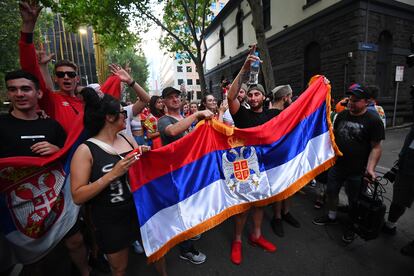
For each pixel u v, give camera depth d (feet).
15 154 6.11
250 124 9.06
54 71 8.37
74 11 34.99
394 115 30.42
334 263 7.77
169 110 8.79
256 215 8.64
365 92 8.45
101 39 48.21
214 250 8.79
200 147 7.49
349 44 27.99
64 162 6.54
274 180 8.30
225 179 7.84
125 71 9.18
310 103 9.02
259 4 23.67
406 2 29.99
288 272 7.48
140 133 15.84
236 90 8.36
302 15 34.09
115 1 36.37
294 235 9.43
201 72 43.37
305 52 34.68
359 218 7.97
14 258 6.31
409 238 8.86
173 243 6.70
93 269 7.93
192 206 7.18
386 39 30.91
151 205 6.38
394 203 8.67
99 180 4.79
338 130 9.48
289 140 8.57
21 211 6.13
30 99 6.27
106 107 5.26
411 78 33.60
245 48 51.34
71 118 8.11
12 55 45.34
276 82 41.19
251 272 7.59
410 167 8.09
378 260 7.81
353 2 26.89
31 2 6.72
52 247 6.44
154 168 6.55
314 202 12.23
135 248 8.91
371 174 8.09
